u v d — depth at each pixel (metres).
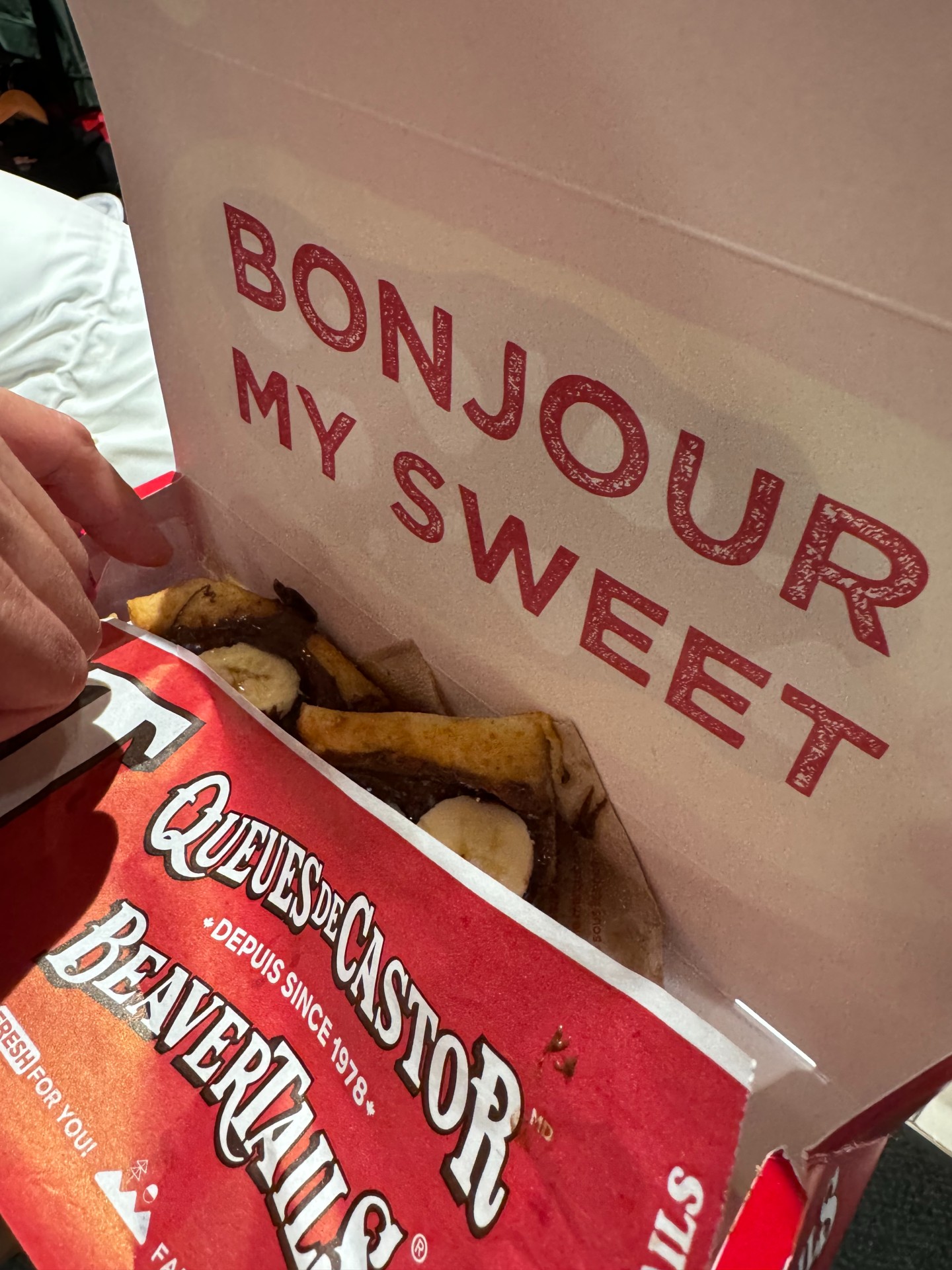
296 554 0.24
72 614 0.19
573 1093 0.15
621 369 0.14
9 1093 0.16
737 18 0.10
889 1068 0.18
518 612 0.19
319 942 0.17
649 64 0.11
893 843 0.15
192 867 0.18
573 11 0.11
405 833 0.18
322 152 0.15
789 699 0.15
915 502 0.12
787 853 0.17
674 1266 0.14
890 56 0.09
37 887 0.18
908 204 0.10
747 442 0.13
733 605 0.15
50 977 0.17
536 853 0.20
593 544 0.16
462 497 0.18
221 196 0.18
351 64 0.14
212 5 0.15
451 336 0.16
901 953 0.16
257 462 0.23
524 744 0.20
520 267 0.14
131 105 0.18
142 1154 0.15
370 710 0.23
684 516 0.14
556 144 0.12
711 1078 0.15
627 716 0.18
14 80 0.66
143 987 0.17
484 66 0.12
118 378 0.46
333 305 0.17
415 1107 0.15
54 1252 0.15
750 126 0.10
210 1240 0.15
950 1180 0.24
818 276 0.11
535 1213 0.14
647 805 0.19
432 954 0.17
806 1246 0.13
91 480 0.23
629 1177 0.14
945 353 0.10
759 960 0.19
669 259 0.12
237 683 0.23
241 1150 0.15
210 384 0.22
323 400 0.19
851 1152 0.13
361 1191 0.15
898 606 0.13
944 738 0.13
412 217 0.15
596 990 0.16
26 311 0.47
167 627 0.25
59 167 0.62
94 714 0.21
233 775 0.20
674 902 0.20
